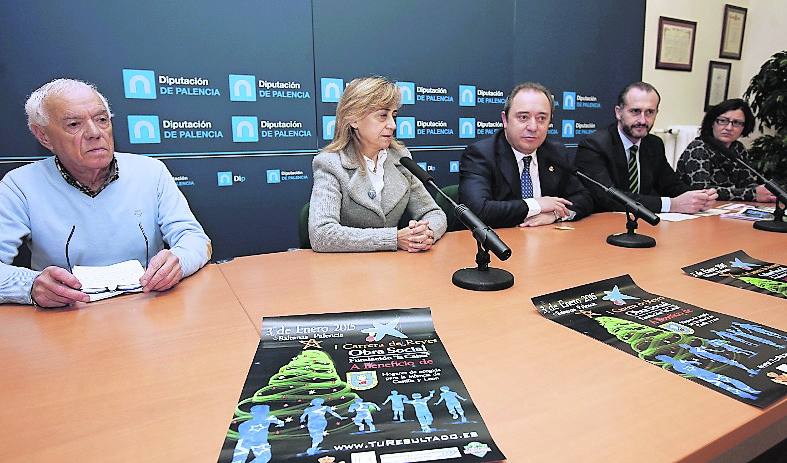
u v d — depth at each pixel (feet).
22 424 1.92
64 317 3.12
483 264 3.72
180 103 7.37
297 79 8.15
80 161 4.35
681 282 3.61
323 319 2.95
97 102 4.37
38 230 4.53
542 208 6.01
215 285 3.77
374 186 5.61
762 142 11.73
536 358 2.42
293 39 8.02
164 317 3.10
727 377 2.19
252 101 7.86
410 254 4.65
